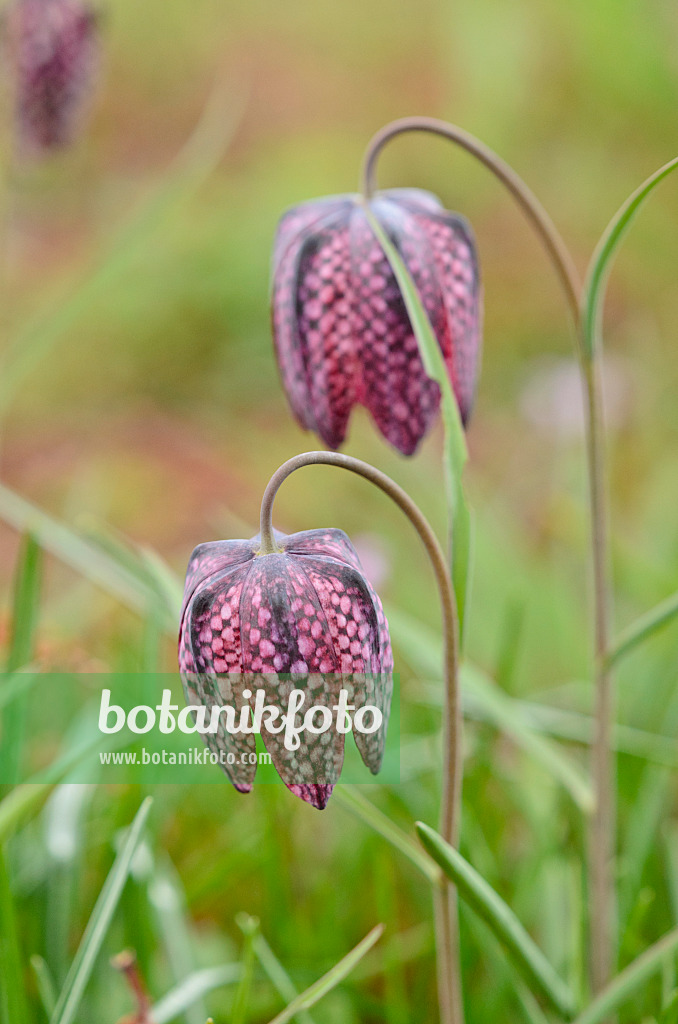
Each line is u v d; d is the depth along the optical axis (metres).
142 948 0.41
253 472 0.87
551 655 0.59
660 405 0.82
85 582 0.57
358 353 0.38
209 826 0.49
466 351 0.39
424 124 0.39
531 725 0.45
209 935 0.46
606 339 0.99
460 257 0.39
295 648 0.34
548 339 1.02
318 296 0.38
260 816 0.46
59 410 1.00
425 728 0.47
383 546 0.58
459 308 0.39
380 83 1.77
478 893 0.36
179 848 0.48
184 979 0.41
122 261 0.47
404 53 1.89
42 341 0.47
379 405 0.38
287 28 1.94
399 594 0.64
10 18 0.49
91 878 0.45
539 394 0.76
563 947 0.43
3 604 0.64
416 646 0.42
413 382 0.38
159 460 0.90
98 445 0.93
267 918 0.45
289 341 0.39
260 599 0.35
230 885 0.46
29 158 0.53
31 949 0.43
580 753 0.50
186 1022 0.41
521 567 0.62
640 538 0.66
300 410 0.39
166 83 1.77
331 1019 0.43
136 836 0.38
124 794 0.43
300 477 0.83
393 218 0.38
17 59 0.49
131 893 0.41
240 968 0.42
